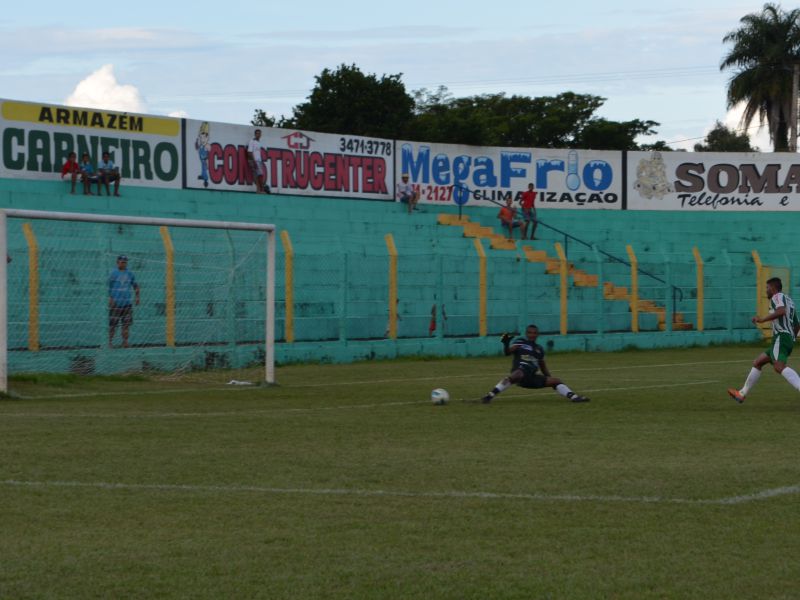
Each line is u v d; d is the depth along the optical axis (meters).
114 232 29.36
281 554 7.16
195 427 13.77
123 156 33.78
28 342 22.89
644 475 10.15
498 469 10.48
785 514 8.42
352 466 10.64
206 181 35.62
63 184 32.53
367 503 8.81
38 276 23.14
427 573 6.72
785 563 6.98
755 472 10.33
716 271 39.25
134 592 6.30
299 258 29.22
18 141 31.62
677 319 38.22
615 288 37.97
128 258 24.44
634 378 23.34
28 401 17.30
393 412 15.87
